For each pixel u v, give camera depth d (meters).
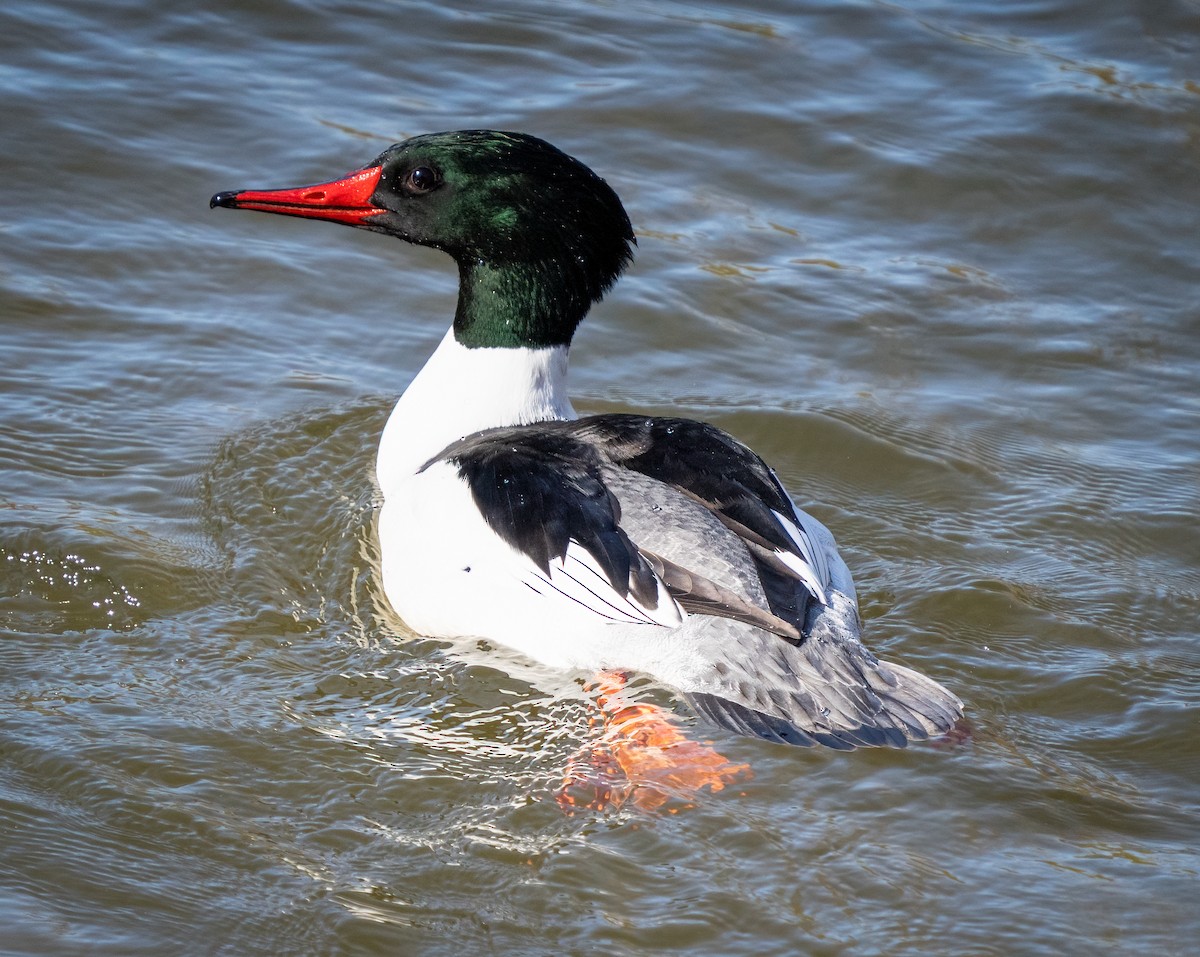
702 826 8.32
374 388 12.73
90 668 9.46
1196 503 11.94
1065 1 18.41
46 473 11.24
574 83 16.59
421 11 17.47
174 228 14.14
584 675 9.38
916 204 15.45
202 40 16.58
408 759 8.85
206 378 12.56
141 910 7.66
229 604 10.25
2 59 15.74
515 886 7.91
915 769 8.77
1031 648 10.22
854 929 7.67
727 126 16.19
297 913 7.70
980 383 13.33
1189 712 9.58
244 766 8.70
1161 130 16.38
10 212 13.96
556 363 11.00
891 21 18.02
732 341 13.59
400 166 10.76
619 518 9.19
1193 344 13.91
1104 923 7.75
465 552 9.58
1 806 8.21
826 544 10.02
